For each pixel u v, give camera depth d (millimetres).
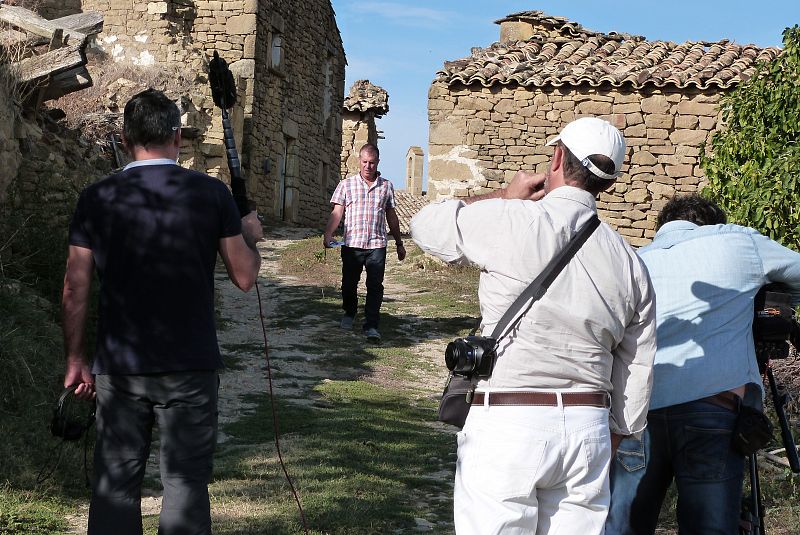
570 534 2861
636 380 3066
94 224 3660
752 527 3740
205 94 19625
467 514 2830
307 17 24969
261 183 21984
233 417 7266
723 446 3506
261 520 4730
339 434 6699
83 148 10367
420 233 3100
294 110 24203
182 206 3646
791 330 3941
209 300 3697
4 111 8336
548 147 14195
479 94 14367
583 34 16109
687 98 13773
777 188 7012
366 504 5125
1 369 5973
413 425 7312
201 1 21172
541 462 2809
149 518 4820
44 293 8094
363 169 10508
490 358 2871
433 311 12266
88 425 4012
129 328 3580
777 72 7402
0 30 9953
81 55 9328
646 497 3648
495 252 2955
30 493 5004
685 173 13797
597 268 2947
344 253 10680
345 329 10977
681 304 3688
